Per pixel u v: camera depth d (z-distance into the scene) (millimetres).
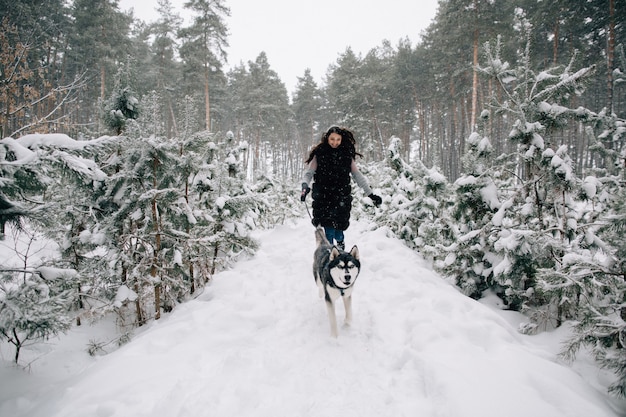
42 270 3061
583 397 2225
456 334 3117
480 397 2193
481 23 19344
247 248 6371
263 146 47750
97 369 2910
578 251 3477
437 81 28141
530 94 4301
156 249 4570
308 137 49312
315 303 4430
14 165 2785
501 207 4426
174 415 2303
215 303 4398
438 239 5973
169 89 27781
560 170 3688
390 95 32750
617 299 2812
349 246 7117
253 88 36031
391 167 8703
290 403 2453
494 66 4535
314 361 3043
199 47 24297
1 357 3508
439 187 6402
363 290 4742
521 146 4344
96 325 4676
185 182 5070
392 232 7410
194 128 5273
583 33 19484
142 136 4480
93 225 4824
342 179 4820
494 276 4105
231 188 7109
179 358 2990
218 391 2549
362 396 2523
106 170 4703
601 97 24922
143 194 4254
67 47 21453
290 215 12742
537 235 3711
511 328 3441
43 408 2541
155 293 4551
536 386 2344
